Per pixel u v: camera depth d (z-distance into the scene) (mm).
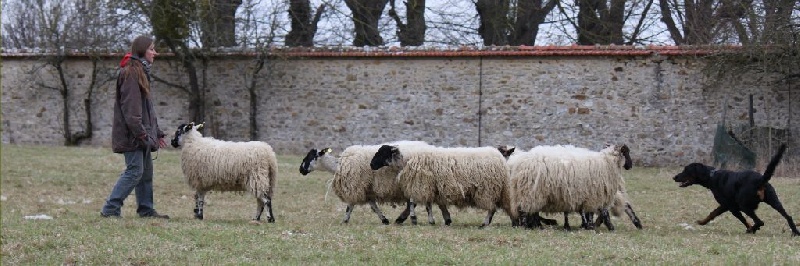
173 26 29312
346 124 28781
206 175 12539
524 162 12352
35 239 9852
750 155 24641
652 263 8852
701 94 26344
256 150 12586
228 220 12875
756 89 25891
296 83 29281
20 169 21891
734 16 28688
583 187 12117
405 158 12531
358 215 14836
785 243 10656
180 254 9117
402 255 9148
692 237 11219
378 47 28484
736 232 12586
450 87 27906
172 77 30891
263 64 29406
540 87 27297
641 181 21219
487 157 12438
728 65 25828
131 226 10891
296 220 13484
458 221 13922
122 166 23047
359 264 8727
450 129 27906
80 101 31109
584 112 27031
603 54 26719
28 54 31219
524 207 12289
